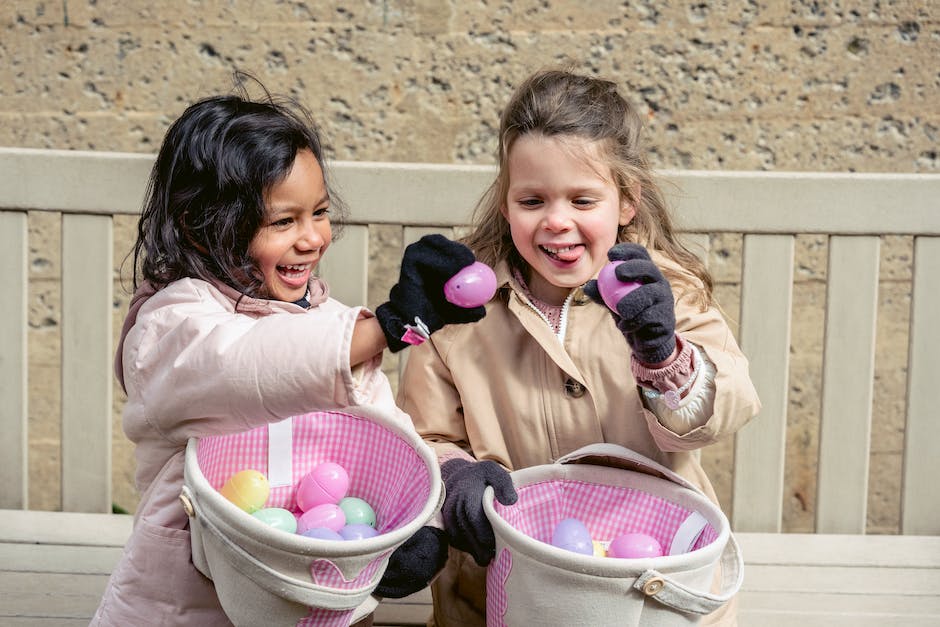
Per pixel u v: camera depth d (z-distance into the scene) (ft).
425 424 5.84
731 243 9.20
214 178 4.91
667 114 8.90
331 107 8.93
